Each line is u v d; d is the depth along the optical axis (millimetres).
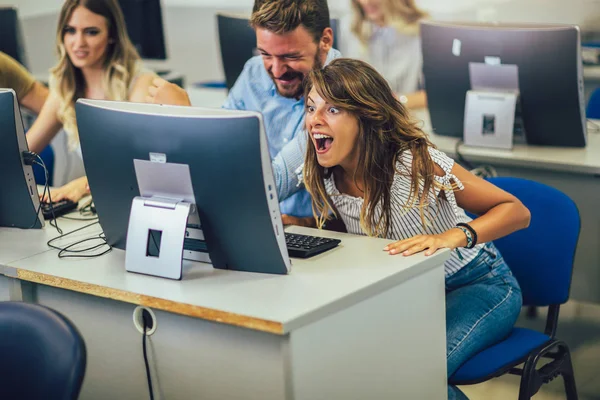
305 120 1979
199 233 1791
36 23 5465
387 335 1730
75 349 1356
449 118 3203
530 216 2057
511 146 3012
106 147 1818
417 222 2016
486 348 2031
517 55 2885
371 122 1918
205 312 1573
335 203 2092
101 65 2949
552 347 2021
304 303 1554
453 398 2053
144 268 1788
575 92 2848
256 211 1671
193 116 1662
